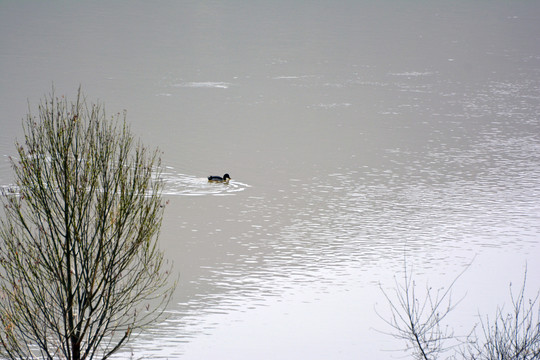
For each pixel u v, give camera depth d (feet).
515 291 305.94
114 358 242.37
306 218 391.86
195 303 288.10
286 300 294.87
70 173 169.37
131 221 171.94
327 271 327.26
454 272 327.06
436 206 415.85
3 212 262.67
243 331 269.64
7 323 164.14
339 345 259.19
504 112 645.92
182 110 629.92
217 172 463.83
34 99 648.79
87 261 164.04
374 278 320.50
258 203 411.54
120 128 559.79
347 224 386.32
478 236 370.94
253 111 632.79
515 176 473.67
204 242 352.08
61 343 168.55
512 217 398.42
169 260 329.11
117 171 173.99
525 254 347.36
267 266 328.70
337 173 472.44
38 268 164.25
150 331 262.67
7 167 424.46
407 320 277.23
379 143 545.85
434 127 593.83
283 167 480.23
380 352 252.01
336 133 571.28
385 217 397.60
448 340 251.60
